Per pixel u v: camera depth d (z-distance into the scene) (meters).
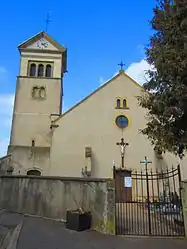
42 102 30.05
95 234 10.68
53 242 9.26
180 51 8.43
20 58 31.95
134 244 9.60
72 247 8.85
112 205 11.25
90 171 24.45
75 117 26.86
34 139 28.47
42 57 32.28
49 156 26.47
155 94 9.84
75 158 25.55
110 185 11.51
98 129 26.53
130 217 14.93
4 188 15.38
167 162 25.50
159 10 9.97
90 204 11.91
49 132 28.78
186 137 9.17
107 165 25.44
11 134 28.30
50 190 13.52
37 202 13.77
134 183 24.31
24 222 11.98
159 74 9.32
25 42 32.38
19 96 30.03
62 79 34.22
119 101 27.64
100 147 25.97
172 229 12.01
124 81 28.39
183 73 8.20
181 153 10.38
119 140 26.25
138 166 25.44
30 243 8.94
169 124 9.47
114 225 10.98
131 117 27.05
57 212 12.88
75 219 11.20
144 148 26.03
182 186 11.68
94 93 27.78
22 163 26.44
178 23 8.76
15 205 14.59
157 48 9.45
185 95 8.27
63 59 34.25
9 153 26.64
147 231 11.64
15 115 29.16
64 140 26.08
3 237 9.48
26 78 30.91
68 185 12.95
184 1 8.58
